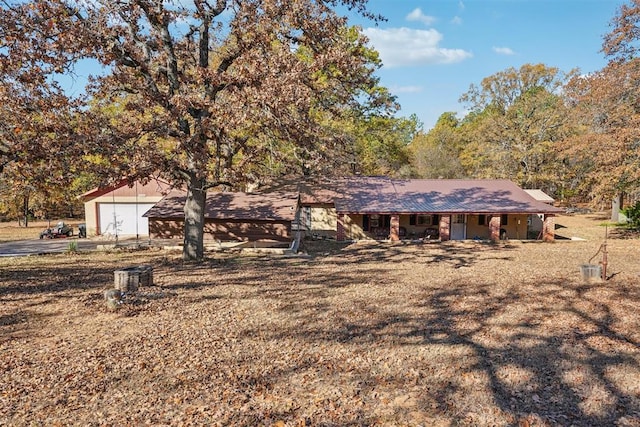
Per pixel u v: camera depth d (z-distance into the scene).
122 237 25.83
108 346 7.07
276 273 14.02
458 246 21.62
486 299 10.40
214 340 7.43
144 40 14.88
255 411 5.03
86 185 25.84
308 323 8.44
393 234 23.73
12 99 10.74
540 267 15.05
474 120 51.59
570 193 36.62
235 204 22.19
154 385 5.68
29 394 5.41
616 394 5.49
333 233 25.36
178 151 14.52
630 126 20.23
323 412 5.02
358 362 6.50
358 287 11.80
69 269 14.55
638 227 27.83
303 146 14.59
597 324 8.32
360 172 31.81
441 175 43.72
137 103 13.86
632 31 20.86
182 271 14.34
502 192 26.06
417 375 6.05
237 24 13.86
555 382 5.83
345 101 15.88
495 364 6.41
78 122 12.41
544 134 35.50
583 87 24.27
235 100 12.52
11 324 8.21
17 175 11.45
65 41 11.12
